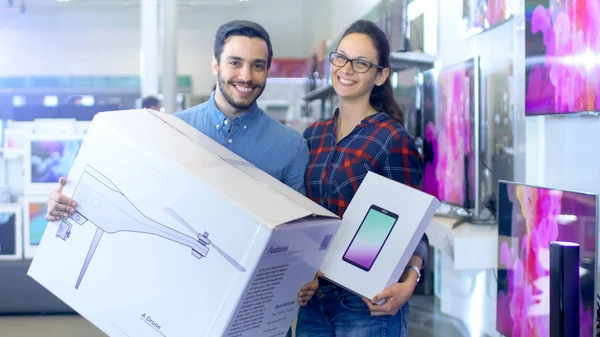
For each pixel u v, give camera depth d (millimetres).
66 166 3844
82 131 3857
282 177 1796
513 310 2514
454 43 3371
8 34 3811
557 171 2396
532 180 2576
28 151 3801
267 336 1432
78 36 3861
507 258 2574
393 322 1698
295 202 1396
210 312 1275
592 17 1969
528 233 2359
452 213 3248
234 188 1327
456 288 3396
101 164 1399
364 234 1610
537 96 2379
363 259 1593
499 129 2840
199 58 3990
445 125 3283
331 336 1752
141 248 1349
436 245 3078
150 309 1337
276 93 3895
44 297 3885
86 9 3865
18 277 3844
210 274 1275
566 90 2152
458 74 3066
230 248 1254
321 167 1776
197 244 1287
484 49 2994
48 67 3834
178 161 1342
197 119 1762
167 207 1319
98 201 1394
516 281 2482
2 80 3824
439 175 3393
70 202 1416
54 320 3834
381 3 3809
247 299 1275
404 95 3865
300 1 3943
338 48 1816
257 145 1762
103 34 3906
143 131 1468
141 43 3920
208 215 1276
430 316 3527
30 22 3811
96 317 1396
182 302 1304
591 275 1873
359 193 1653
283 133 1793
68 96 3861
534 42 2395
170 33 3943
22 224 3824
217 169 1405
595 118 2143
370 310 1589
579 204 1954
